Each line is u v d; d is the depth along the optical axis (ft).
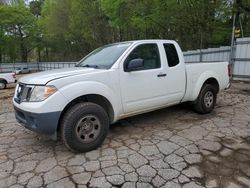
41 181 9.36
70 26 109.60
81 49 127.44
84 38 113.19
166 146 12.18
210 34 56.80
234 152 11.47
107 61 13.28
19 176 9.75
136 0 68.49
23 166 10.54
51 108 10.45
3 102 26.61
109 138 13.46
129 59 13.14
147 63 13.97
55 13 117.91
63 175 9.74
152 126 15.31
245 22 55.83
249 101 22.16
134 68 12.59
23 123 11.52
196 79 16.72
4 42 136.46
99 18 99.66
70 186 9.00
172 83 15.06
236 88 29.66
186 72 15.94
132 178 9.41
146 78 13.64
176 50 15.60
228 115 17.46
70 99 10.88
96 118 11.81
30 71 130.62
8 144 13.08
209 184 9.02
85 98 12.07
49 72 12.33
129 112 13.43
